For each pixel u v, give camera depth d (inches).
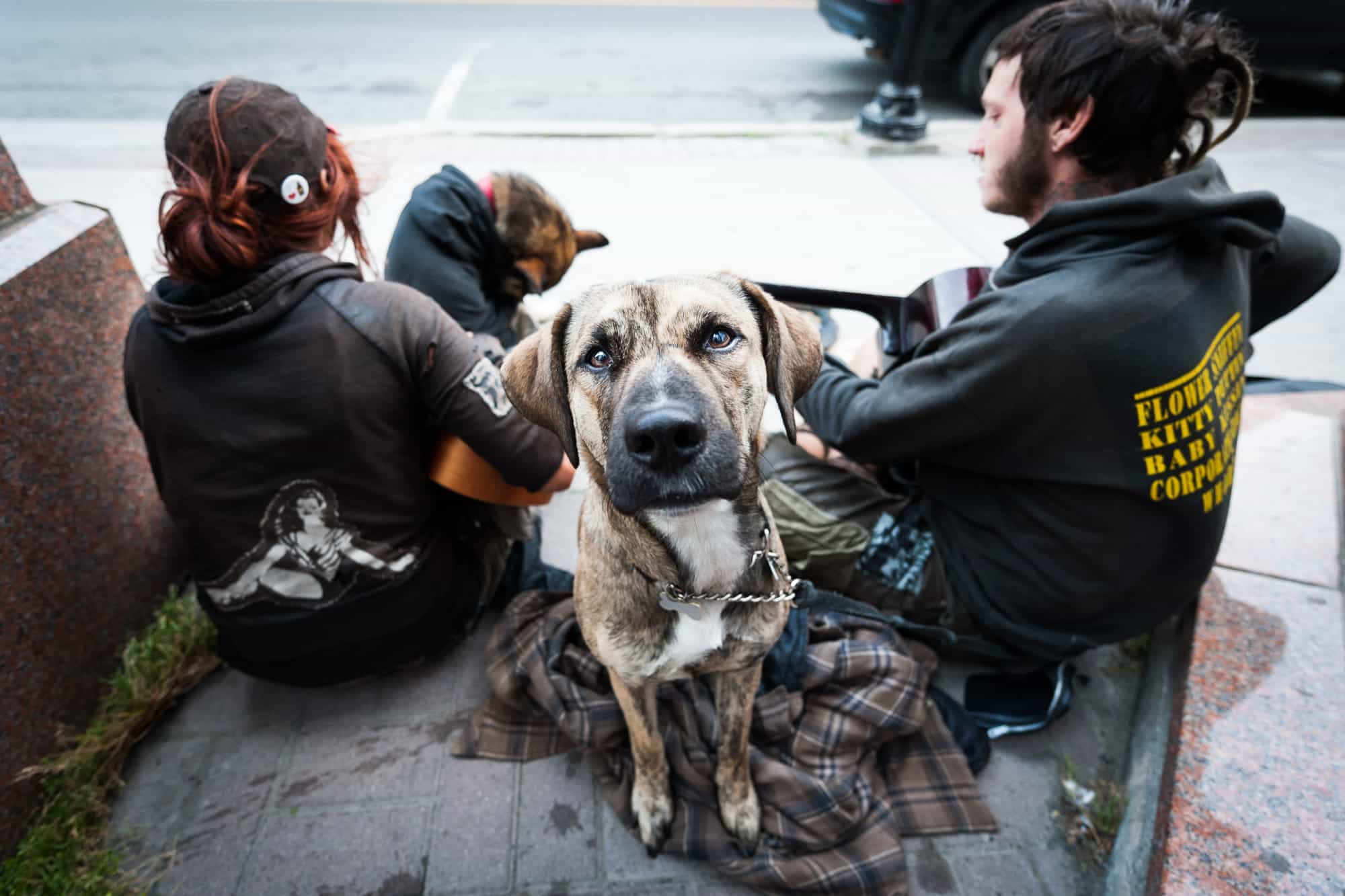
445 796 81.0
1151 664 93.4
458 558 91.4
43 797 77.5
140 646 89.7
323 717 89.2
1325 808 70.2
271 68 384.2
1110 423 71.2
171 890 72.9
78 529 84.4
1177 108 71.9
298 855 75.6
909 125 267.3
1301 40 278.4
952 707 88.4
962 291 93.7
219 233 61.7
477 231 108.4
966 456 81.3
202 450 70.1
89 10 572.7
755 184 239.0
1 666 73.8
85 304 85.8
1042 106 76.4
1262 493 107.3
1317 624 88.7
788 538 91.6
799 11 616.4
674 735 80.9
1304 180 230.7
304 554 75.0
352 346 69.7
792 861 73.1
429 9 605.9
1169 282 68.7
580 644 92.3
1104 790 81.9
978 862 75.8
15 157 239.1
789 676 84.6
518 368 68.8
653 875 74.5
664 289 60.2
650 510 54.0
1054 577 79.6
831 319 153.8
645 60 414.6
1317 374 148.5
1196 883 65.5
